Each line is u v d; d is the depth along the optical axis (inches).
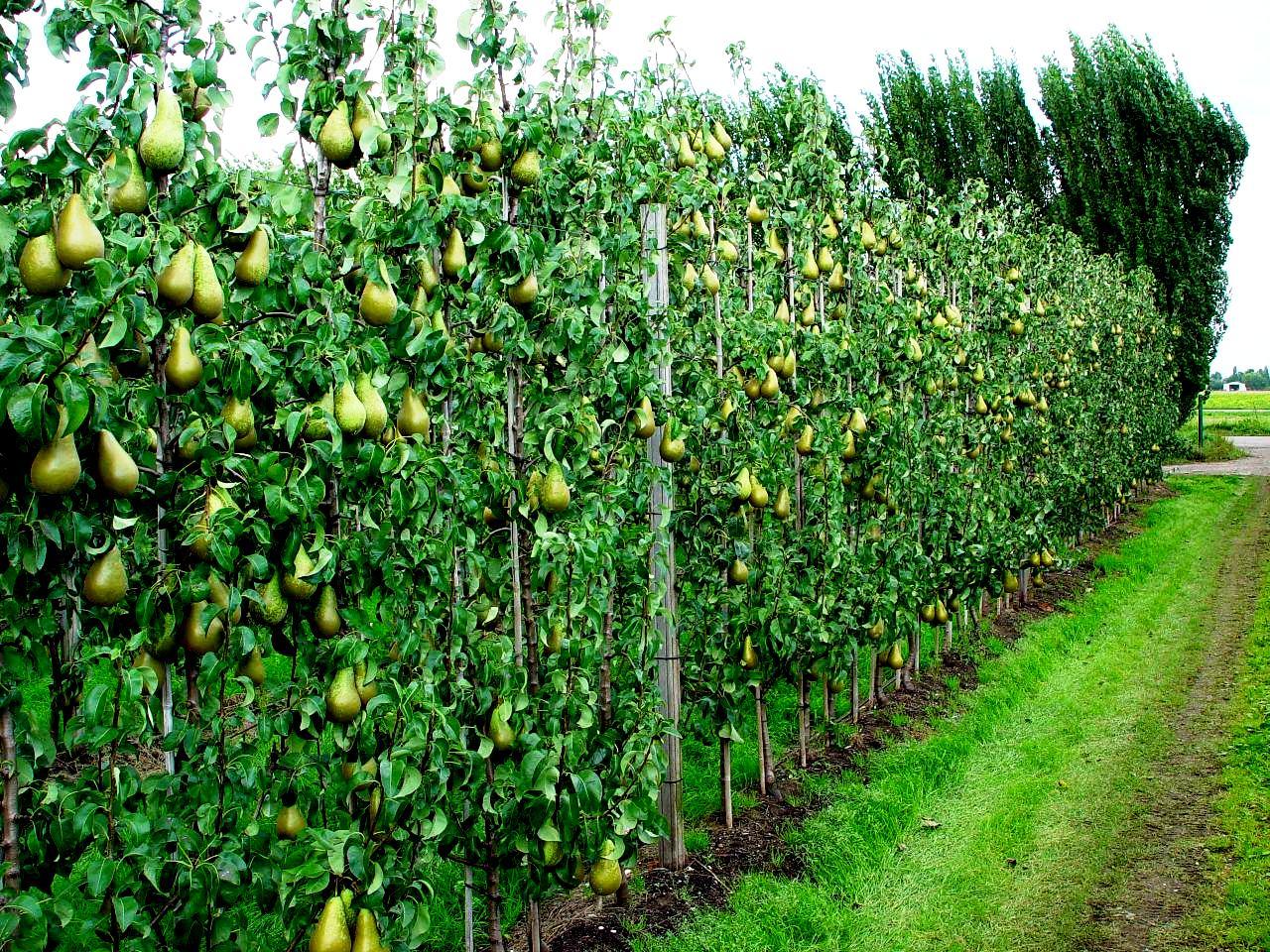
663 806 177.6
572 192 147.3
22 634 88.9
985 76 834.2
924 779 220.8
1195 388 840.9
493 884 139.6
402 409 119.9
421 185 118.6
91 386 78.3
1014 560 350.0
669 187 173.5
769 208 226.8
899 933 162.2
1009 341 354.6
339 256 120.2
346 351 108.0
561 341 140.6
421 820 117.0
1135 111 797.9
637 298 156.3
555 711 139.1
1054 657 325.1
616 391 156.6
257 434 106.5
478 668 130.6
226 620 95.0
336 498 110.0
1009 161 823.1
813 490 224.8
